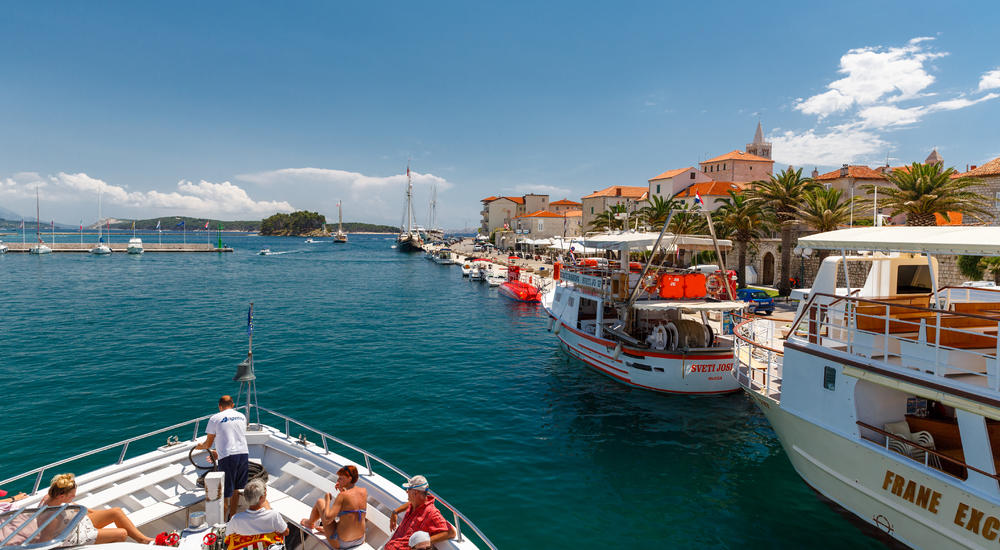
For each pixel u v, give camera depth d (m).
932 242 8.92
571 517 11.23
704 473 13.28
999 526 7.89
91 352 26.38
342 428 16.31
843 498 10.89
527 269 69.69
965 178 31.23
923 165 32.22
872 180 57.53
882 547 10.04
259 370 23.31
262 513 6.69
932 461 9.60
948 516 8.60
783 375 12.41
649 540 10.41
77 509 6.24
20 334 30.94
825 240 11.00
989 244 8.06
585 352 23.52
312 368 23.77
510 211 160.88
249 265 97.88
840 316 11.29
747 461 13.98
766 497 12.03
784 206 43.22
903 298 10.84
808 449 11.67
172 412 17.62
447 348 28.42
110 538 6.40
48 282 61.34
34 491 7.69
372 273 82.38
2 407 17.86
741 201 45.69
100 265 89.62
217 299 48.88
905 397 10.73
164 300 47.47
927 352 9.26
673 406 18.28
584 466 13.67
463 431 16.08
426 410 18.03
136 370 22.98
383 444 15.09
